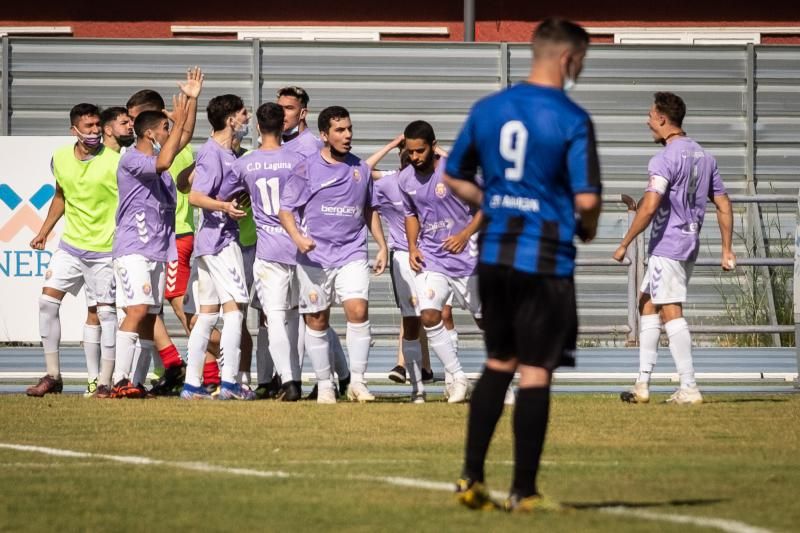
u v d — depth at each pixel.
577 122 20.31
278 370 40.00
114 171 41.00
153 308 41.25
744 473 24.52
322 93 68.00
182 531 19.02
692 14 80.44
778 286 66.69
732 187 69.38
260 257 39.50
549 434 30.78
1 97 67.38
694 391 38.72
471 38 73.25
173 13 80.00
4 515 20.31
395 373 41.81
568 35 20.75
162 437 30.20
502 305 20.67
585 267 66.38
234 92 67.69
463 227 38.72
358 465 25.56
